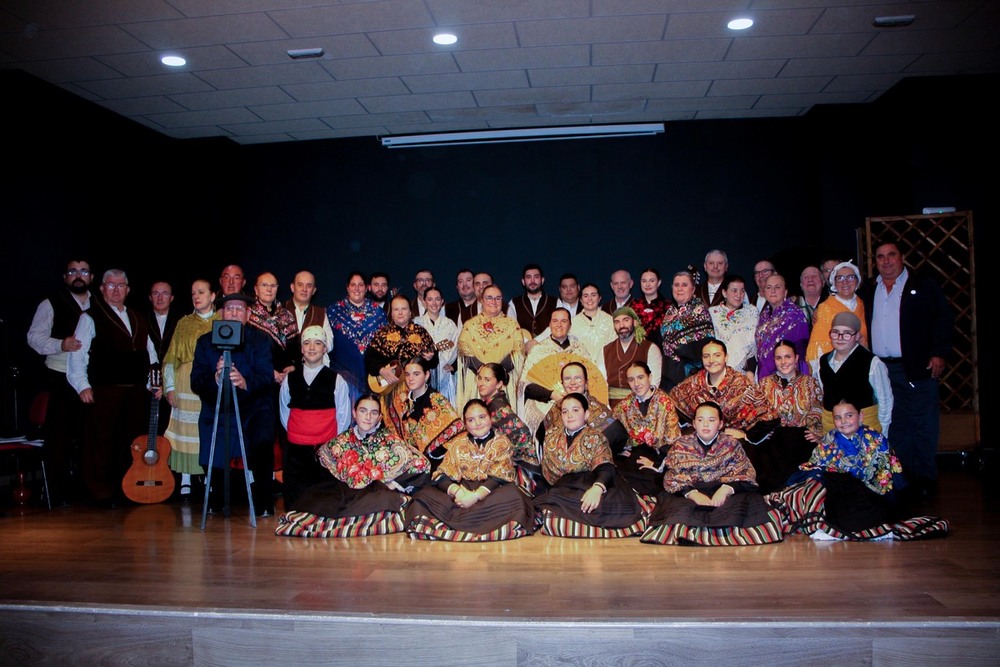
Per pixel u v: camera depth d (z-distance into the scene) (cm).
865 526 398
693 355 536
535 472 465
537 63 611
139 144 746
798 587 319
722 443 416
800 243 766
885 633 277
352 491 444
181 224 796
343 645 291
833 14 530
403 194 808
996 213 676
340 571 353
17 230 606
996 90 668
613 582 331
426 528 416
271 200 817
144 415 548
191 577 346
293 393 480
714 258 597
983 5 520
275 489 566
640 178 782
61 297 532
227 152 802
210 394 481
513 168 796
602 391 515
